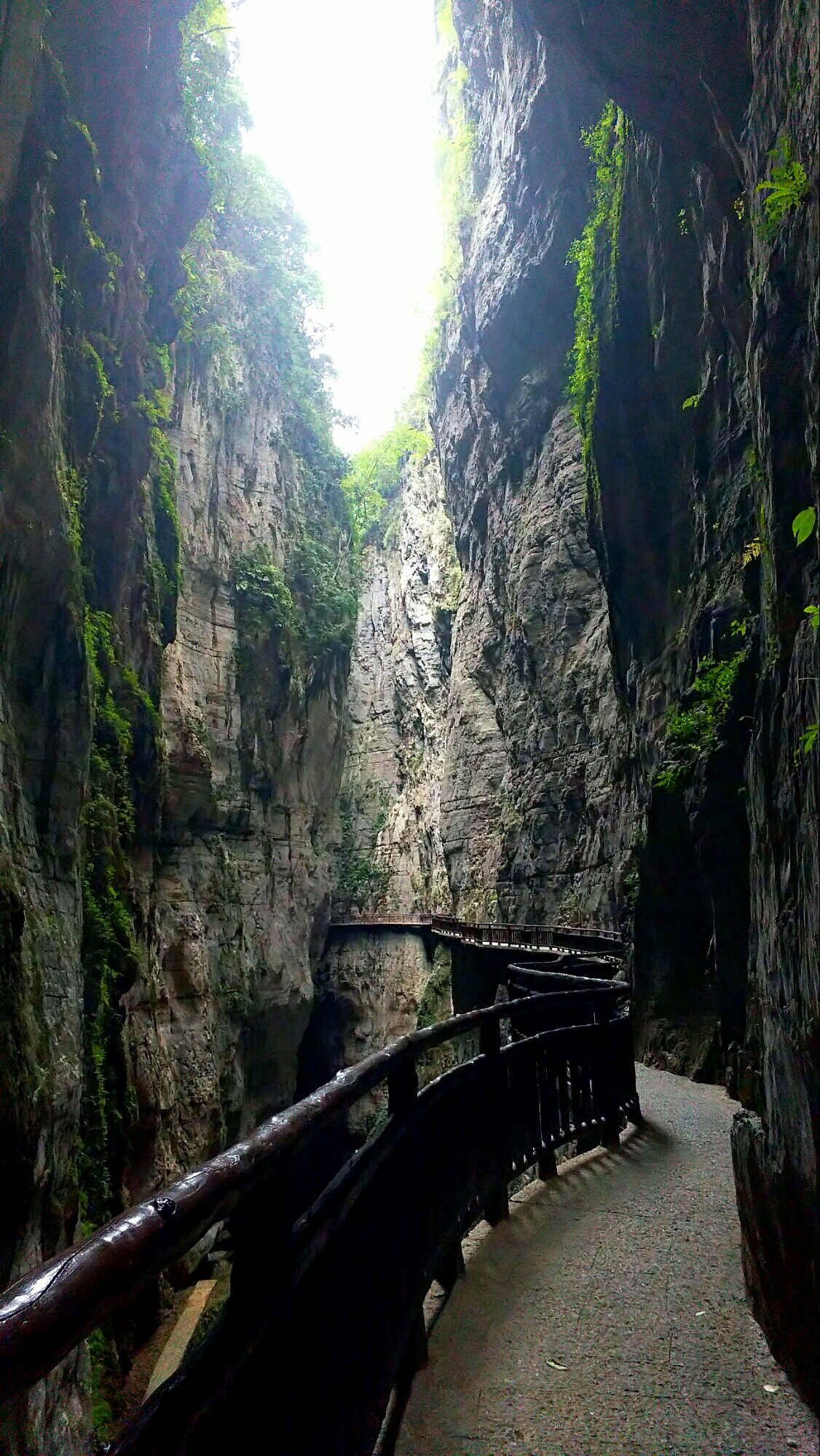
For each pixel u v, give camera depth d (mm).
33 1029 7008
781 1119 2943
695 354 13383
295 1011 29953
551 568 27125
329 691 33906
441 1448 2633
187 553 24984
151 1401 1271
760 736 3686
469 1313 3531
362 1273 2352
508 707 31828
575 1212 4871
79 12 10539
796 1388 2877
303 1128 1821
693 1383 2984
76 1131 8484
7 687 8070
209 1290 13930
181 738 22906
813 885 2525
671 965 11078
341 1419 2094
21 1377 897
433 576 42750
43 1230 7344
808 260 3543
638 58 9039
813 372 3205
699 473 12656
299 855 31234
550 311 26328
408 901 42469
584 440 17781
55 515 8750
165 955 20484
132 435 13000
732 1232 4547
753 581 9953
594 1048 6492
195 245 24312
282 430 31969
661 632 15234
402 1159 2875
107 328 12258
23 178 8047
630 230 14820
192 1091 19484
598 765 24031
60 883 8945
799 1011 2637
